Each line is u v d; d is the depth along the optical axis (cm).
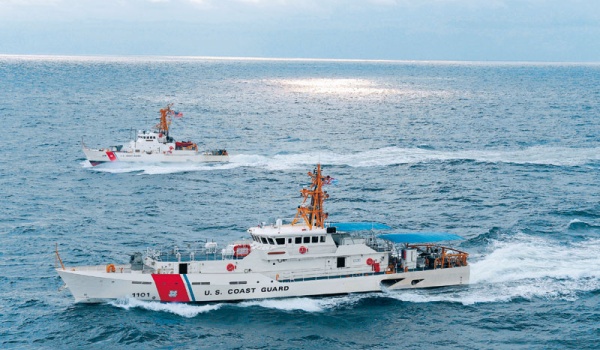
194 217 9875
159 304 6475
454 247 8262
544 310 6462
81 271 6481
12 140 16425
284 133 18838
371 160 14425
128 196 11144
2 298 6631
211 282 6488
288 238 6656
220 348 5697
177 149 13788
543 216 9750
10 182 11950
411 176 12838
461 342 5850
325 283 6719
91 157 13400
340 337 5934
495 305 6600
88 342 5772
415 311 6462
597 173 13075
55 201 10681
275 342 5819
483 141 17238
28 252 8044
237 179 12569
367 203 10744
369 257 6900
